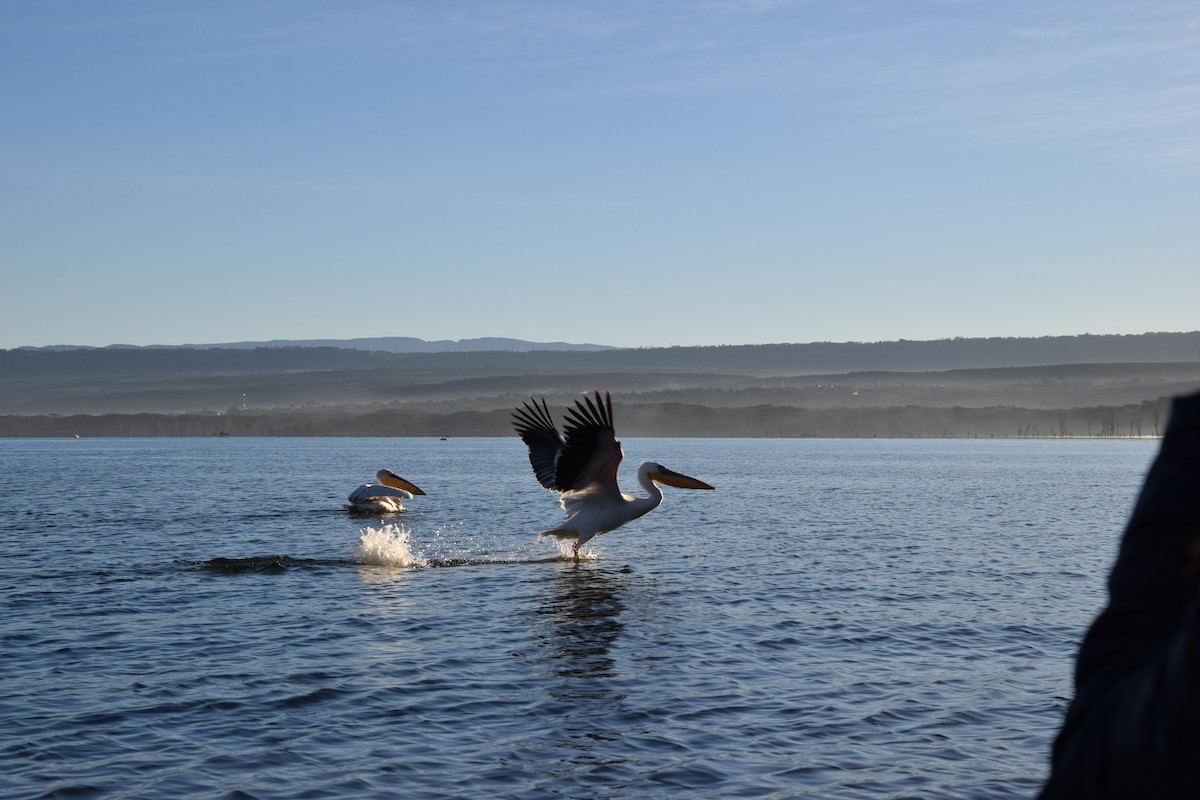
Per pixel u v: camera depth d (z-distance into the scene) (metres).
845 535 30.41
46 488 55.84
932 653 13.52
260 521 34.12
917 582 20.19
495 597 18.08
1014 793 8.30
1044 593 18.80
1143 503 1.39
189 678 12.09
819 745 9.57
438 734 9.90
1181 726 1.05
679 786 8.47
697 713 10.62
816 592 18.77
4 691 11.48
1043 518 38.03
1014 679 12.09
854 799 8.15
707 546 26.94
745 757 9.22
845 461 120.00
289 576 20.58
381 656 13.27
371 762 9.05
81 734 9.87
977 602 17.72
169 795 8.22
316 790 8.36
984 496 53.34
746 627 15.30
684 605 17.25
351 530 30.95
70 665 12.77
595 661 12.98
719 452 164.25
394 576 20.66
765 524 34.19
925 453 167.50
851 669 12.58
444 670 12.49
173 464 99.81
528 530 31.78
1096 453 172.88
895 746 9.55
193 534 29.50
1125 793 1.15
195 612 16.52
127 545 26.48
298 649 13.71
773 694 11.38
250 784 8.48
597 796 8.23
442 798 8.19
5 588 18.92
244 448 188.12
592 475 20.62
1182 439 1.39
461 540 28.72
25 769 8.83
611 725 10.19
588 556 24.16
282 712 10.66
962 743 9.63
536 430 21.12
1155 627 1.28
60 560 23.12
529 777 8.67
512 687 11.67
